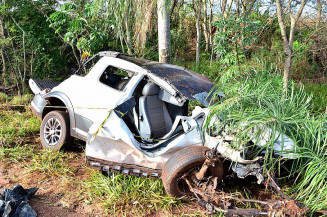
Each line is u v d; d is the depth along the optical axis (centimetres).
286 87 496
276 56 836
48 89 484
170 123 408
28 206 307
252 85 495
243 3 878
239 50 721
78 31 701
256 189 370
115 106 373
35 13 782
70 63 898
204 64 922
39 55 770
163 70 410
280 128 325
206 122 327
